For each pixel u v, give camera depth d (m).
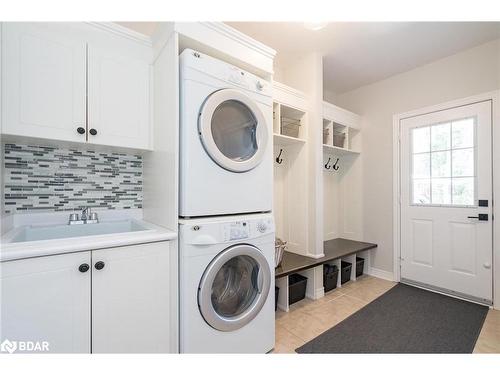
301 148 2.61
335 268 2.66
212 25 1.40
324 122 2.83
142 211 1.86
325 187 3.31
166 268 1.23
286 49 2.44
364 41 2.29
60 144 1.46
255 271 1.52
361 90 3.24
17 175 1.41
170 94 1.32
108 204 1.72
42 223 1.48
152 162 1.61
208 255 1.28
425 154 2.66
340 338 1.73
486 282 2.23
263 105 1.57
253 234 1.45
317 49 2.43
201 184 1.29
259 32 2.16
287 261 2.32
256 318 1.48
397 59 2.58
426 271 2.62
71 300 1.00
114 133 1.44
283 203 2.78
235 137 1.50
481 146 2.29
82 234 1.53
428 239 2.62
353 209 3.30
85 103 1.35
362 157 3.22
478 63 2.32
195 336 1.25
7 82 1.14
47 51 1.24
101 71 1.40
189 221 1.26
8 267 0.89
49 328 0.96
